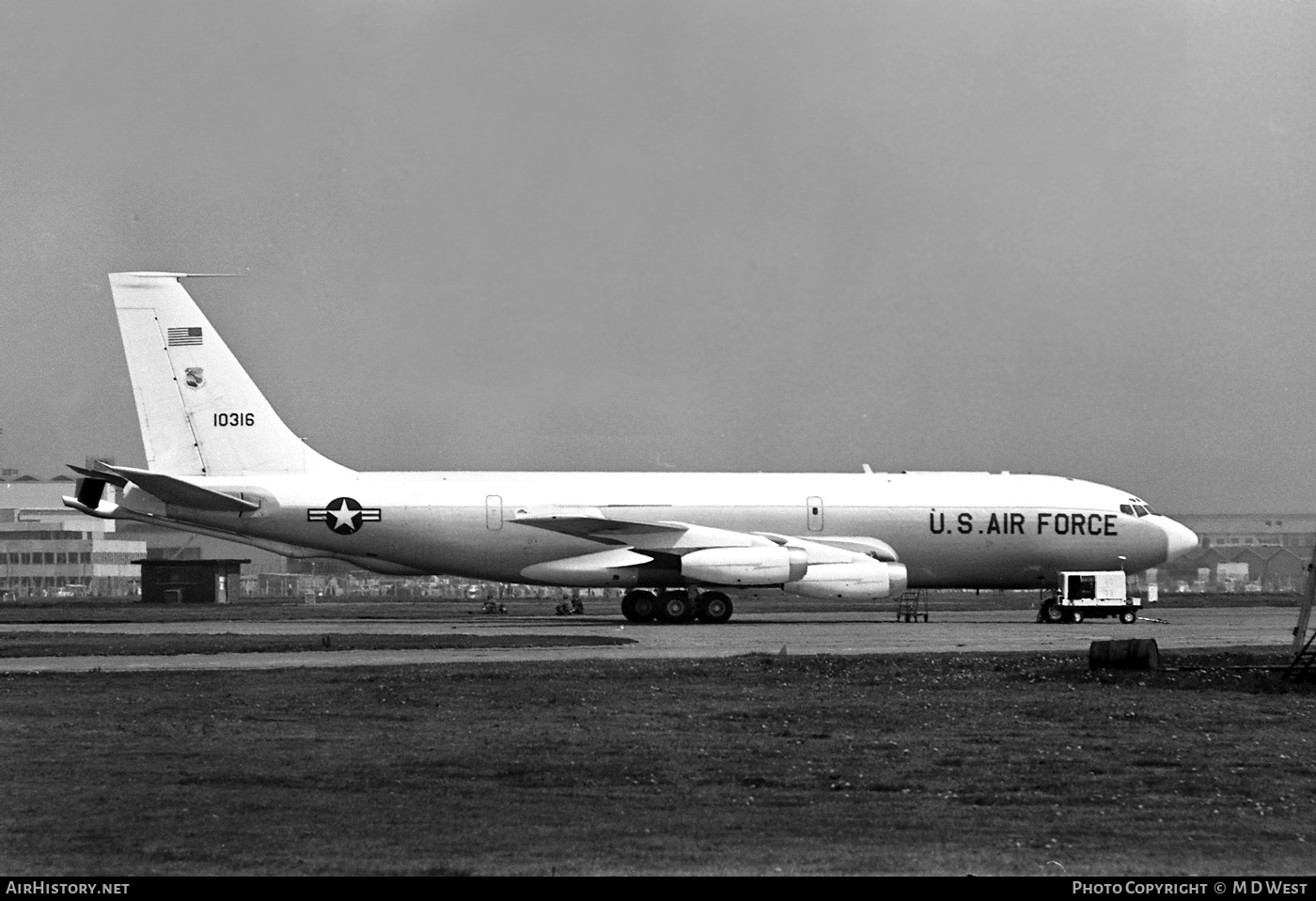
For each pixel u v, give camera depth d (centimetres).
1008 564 16350
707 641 12338
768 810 5038
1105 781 5616
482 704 7650
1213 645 11881
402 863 4241
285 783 5438
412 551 15538
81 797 5166
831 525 16012
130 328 15450
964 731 6825
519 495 15662
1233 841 4622
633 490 15862
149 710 7369
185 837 4562
